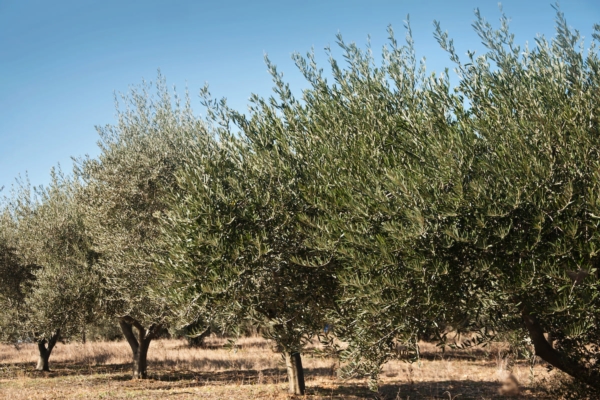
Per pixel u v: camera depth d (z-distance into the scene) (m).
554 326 6.29
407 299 5.82
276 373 17.09
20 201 18.84
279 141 8.09
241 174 8.31
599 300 5.46
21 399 11.98
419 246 5.80
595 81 6.05
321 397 11.37
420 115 6.66
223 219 7.46
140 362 16.30
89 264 15.30
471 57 6.75
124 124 14.84
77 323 15.01
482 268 5.59
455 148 5.82
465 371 15.63
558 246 5.31
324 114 7.74
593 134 5.71
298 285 8.09
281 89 8.41
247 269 7.46
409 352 6.66
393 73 7.57
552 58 6.43
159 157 13.52
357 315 6.45
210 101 8.84
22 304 17.41
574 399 7.11
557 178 5.71
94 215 13.96
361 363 6.54
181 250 7.85
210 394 12.33
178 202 8.41
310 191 7.19
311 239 7.05
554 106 6.01
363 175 6.64
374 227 6.28
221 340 32.72
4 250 18.47
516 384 10.05
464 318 6.56
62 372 18.42
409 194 5.71
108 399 11.98
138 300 12.91
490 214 5.43
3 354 24.64
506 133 5.89
